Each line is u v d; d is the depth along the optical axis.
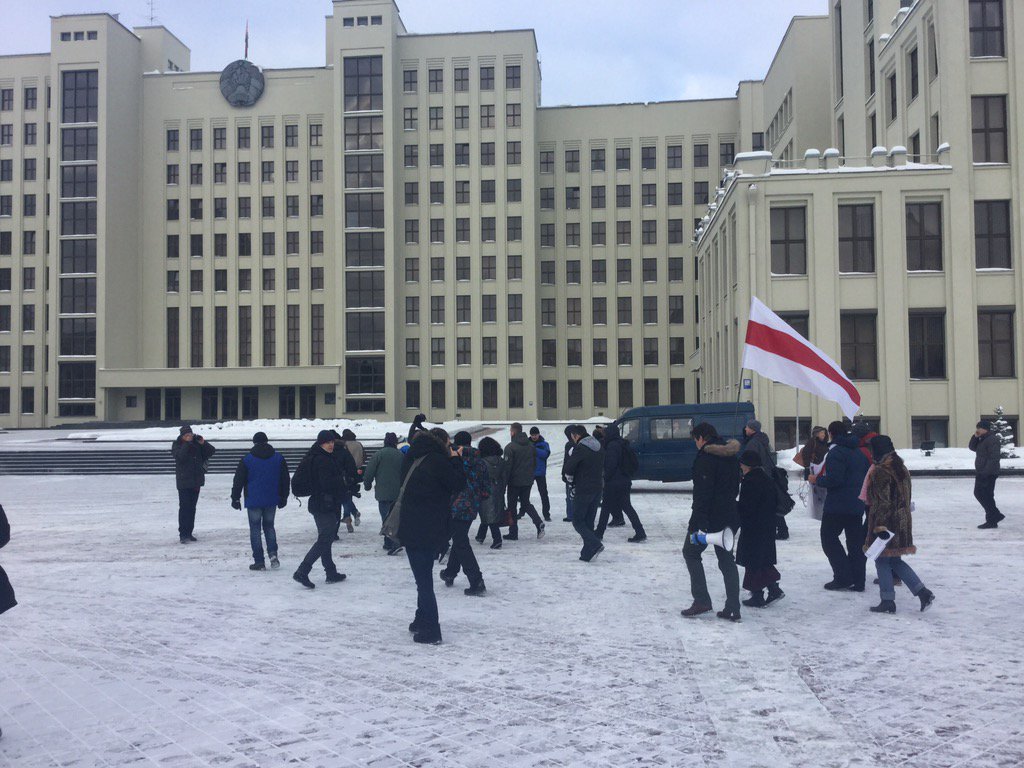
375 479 12.74
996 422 27.41
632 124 66.06
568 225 66.38
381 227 61.84
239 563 11.47
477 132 63.16
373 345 61.59
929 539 12.73
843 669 6.21
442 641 7.14
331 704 5.54
